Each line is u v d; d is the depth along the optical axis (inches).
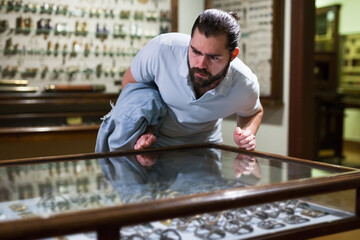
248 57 147.8
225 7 158.2
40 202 34.1
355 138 283.9
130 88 69.3
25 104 142.6
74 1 151.8
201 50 51.9
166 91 64.5
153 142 63.5
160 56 62.2
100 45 157.5
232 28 51.8
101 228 30.8
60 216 29.9
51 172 44.2
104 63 159.0
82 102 149.4
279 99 136.2
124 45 161.0
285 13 134.5
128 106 65.2
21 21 144.8
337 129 233.6
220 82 60.2
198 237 38.4
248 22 146.6
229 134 164.4
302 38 128.3
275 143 141.0
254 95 66.7
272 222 42.3
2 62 144.9
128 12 159.3
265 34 139.0
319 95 226.5
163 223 41.1
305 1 127.4
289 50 134.2
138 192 36.6
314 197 51.4
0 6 142.2
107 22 157.5
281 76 135.6
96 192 36.7
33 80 149.7
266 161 51.3
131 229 39.0
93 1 154.6
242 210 45.2
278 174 43.3
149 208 32.3
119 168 46.1
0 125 138.0
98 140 71.4
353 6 276.5
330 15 283.9
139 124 64.2
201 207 33.9
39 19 147.9
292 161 51.2
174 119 69.9
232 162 50.1
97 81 159.2
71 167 46.6
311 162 49.4
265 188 37.5
